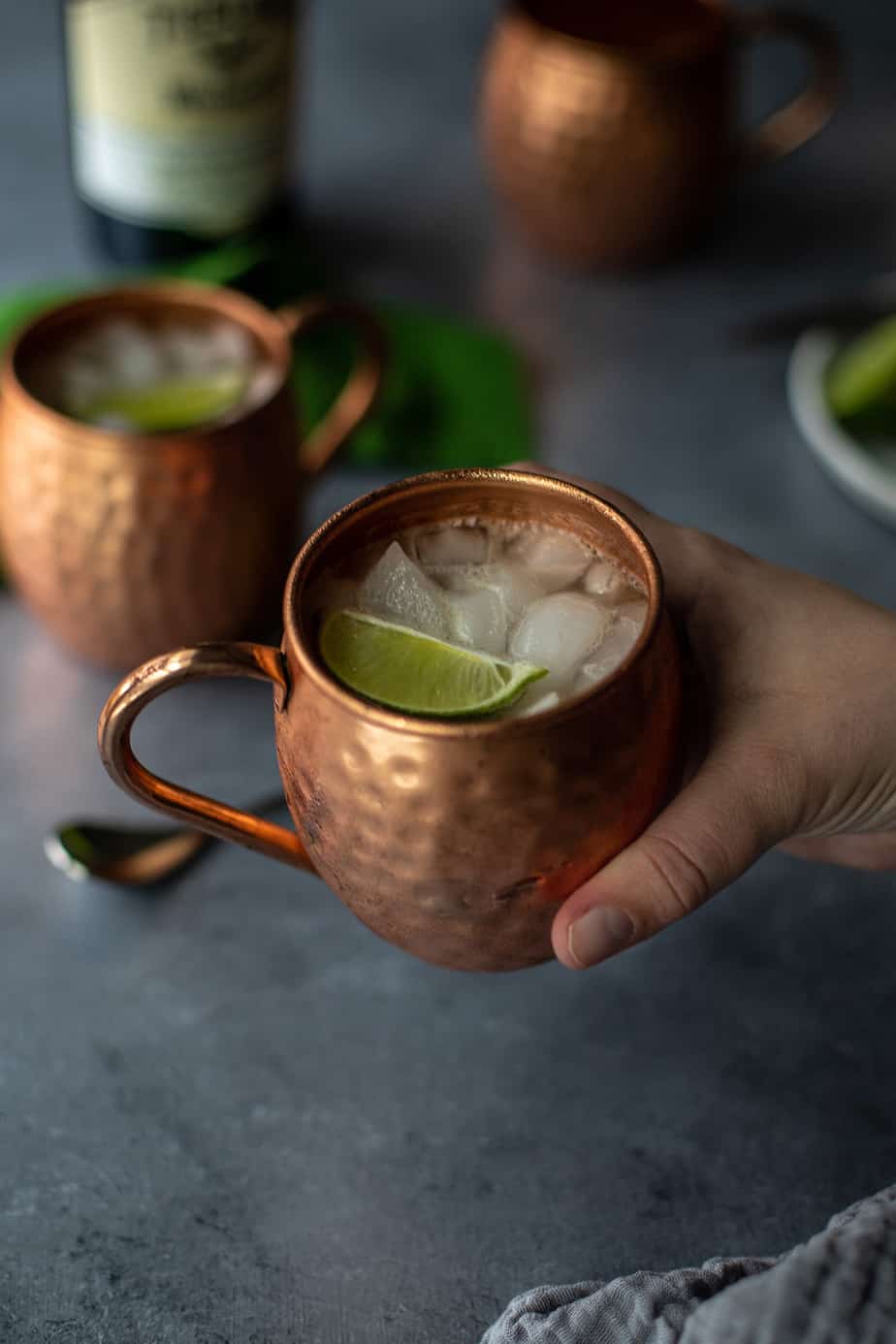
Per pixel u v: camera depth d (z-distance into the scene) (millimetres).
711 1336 438
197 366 647
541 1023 561
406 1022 560
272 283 772
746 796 483
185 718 644
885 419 759
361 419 663
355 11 1071
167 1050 551
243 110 773
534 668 448
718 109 788
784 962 578
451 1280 502
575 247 832
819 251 869
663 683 452
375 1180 522
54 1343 489
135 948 577
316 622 467
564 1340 465
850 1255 444
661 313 830
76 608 615
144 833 602
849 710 500
